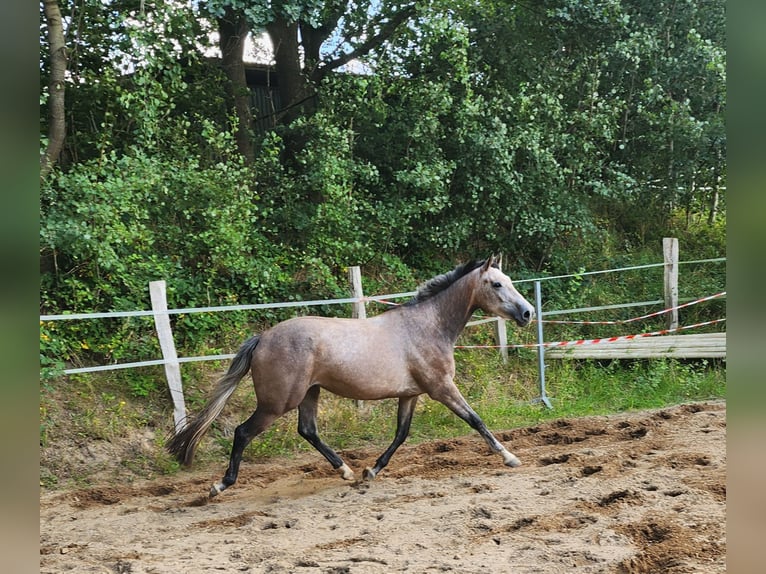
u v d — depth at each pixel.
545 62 11.73
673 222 13.71
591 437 6.91
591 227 11.63
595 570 3.56
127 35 8.23
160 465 6.75
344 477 5.95
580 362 9.70
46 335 7.27
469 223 11.02
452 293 5.91
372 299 8.18
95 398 7.26
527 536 4.14
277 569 3.82
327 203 9.88
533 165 11.30
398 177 10.12
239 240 8.66
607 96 12.55
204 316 8.53
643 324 10.98
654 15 12.04
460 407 5.88
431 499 5.12
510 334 10.47
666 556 3.65
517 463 5.87
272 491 5.81
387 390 5.70
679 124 11.91
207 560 4.07
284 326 5.54
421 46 10.45
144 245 8.35
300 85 11.43
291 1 8.79
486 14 11.28
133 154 9.02
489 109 10.70
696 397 8.66
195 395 7.79
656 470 5.30
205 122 8.95
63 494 5.94
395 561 3.85
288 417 7.66
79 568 3.99
